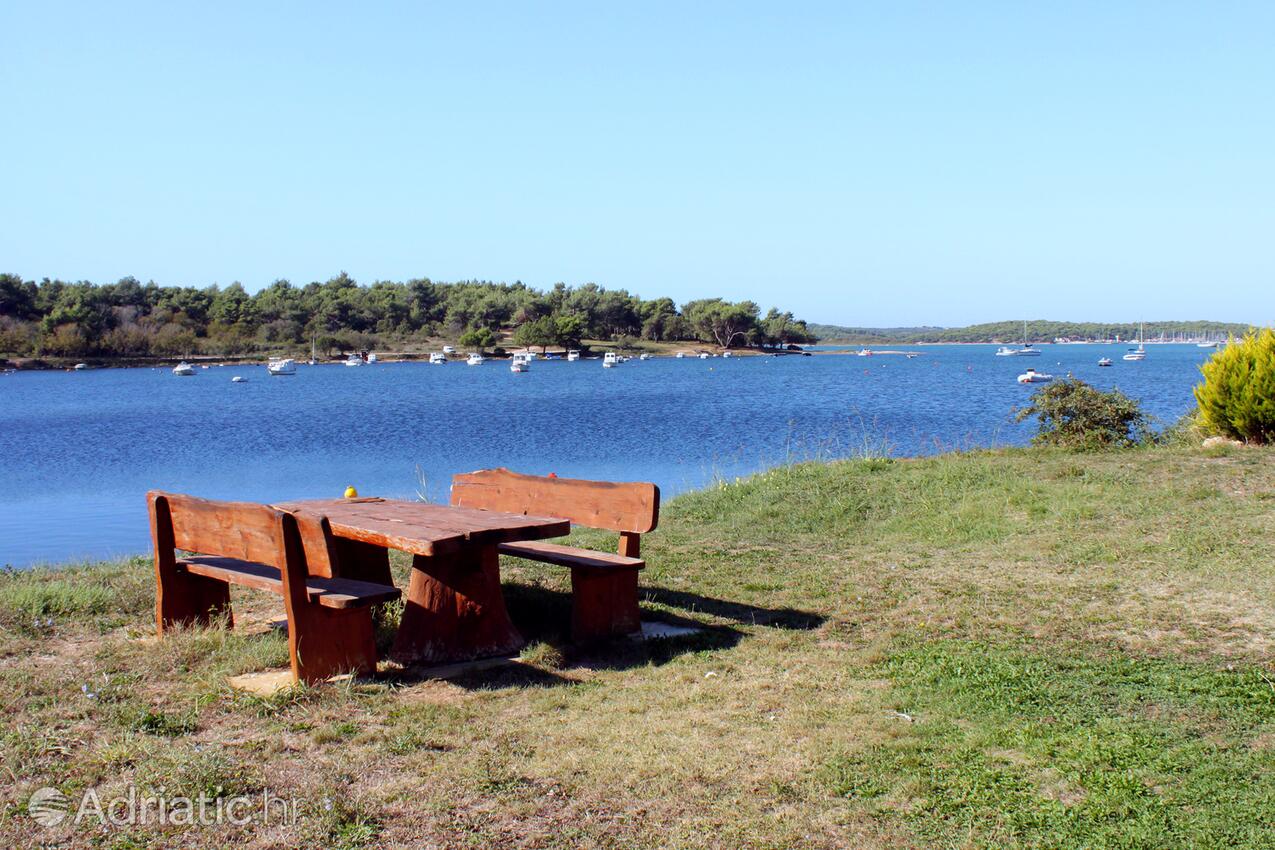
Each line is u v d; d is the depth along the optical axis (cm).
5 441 4025
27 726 469
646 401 6412
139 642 622
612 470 2603
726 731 475
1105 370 10975
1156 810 389
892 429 3847
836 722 487
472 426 4450
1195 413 1506
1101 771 423
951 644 616
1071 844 365
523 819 383
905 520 1027
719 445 3325
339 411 5769
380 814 386
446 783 413
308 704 507
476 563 602
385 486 2422
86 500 2216
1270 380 1289
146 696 521
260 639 622
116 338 14850
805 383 8912
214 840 363
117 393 8350
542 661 589
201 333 17162
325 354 16525
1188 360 15288
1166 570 770
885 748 452
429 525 595
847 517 1063
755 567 860
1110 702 508
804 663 586
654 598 755
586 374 11706
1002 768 430
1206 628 629
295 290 19600
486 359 16912
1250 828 373
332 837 366
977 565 831
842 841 369
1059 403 1476
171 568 643
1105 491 1053
